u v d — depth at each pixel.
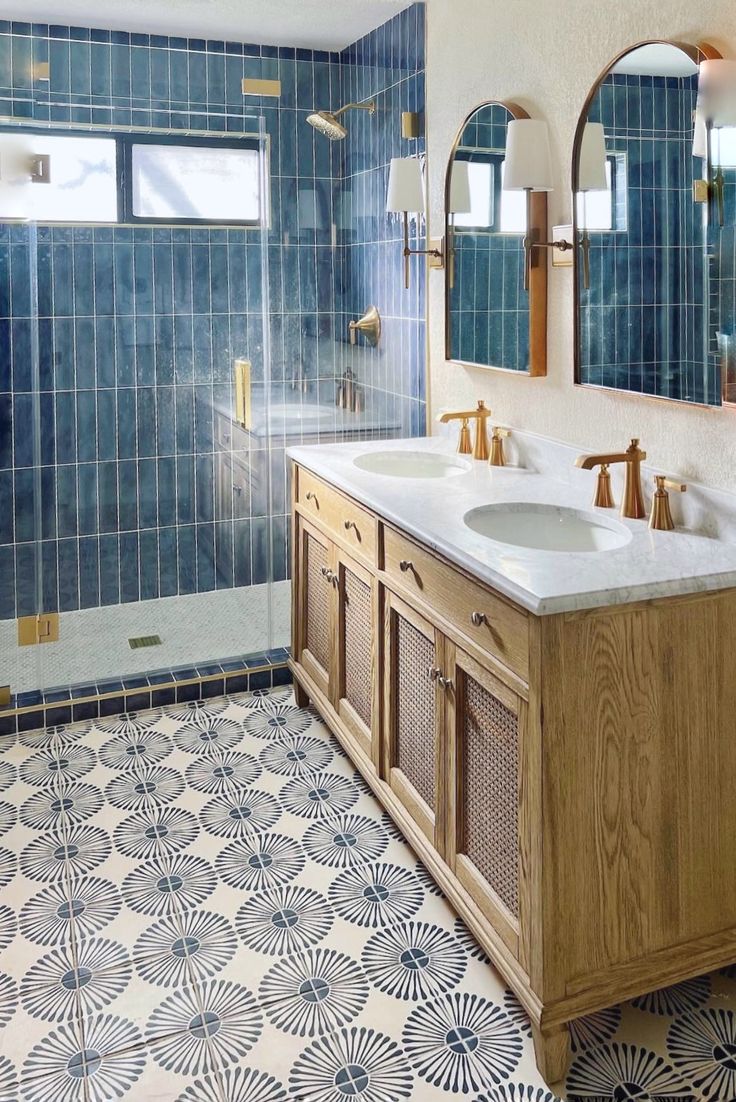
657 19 2.16
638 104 2.21
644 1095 1.74
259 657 3.70
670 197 2.13
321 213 3.54
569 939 1.76
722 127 1.97
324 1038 1.89
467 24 3.00
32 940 2.20
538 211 2.64
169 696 3.48
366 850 2.54
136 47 3.66
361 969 2.09
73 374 3.32
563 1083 1.77
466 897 2.08
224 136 3.39
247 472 3.61
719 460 2.08
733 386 2.00
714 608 1.81
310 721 3.36
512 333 2.81
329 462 2.99
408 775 2.47
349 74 3.67
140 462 3.45
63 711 3.33
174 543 3.54
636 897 1.82
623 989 1.82
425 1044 1.87
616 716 1.75
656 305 2.21
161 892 2.37
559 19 2.52
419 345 3.51
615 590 1.70
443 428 3.40
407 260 3.23
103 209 3.27
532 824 1.75
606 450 2.49
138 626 3.53
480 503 2.41
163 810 2.75
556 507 2.39
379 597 2.54
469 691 2.06
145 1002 2.00
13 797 2.84
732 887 1.92
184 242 3.39
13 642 3.36
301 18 3.45
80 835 2.63
